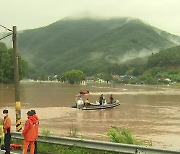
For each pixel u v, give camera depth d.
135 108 51.84
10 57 136.62
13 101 61.88
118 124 33.44
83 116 40.50
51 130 27.89
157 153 10.05
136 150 10.48
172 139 24.84
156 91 111.25
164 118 38.94
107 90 116.81
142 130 29.53
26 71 145.88
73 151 12.20
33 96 79.75
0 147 12.29
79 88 131.38
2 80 133.50
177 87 154.38
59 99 69.62
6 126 12.38
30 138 11.70
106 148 11.25
